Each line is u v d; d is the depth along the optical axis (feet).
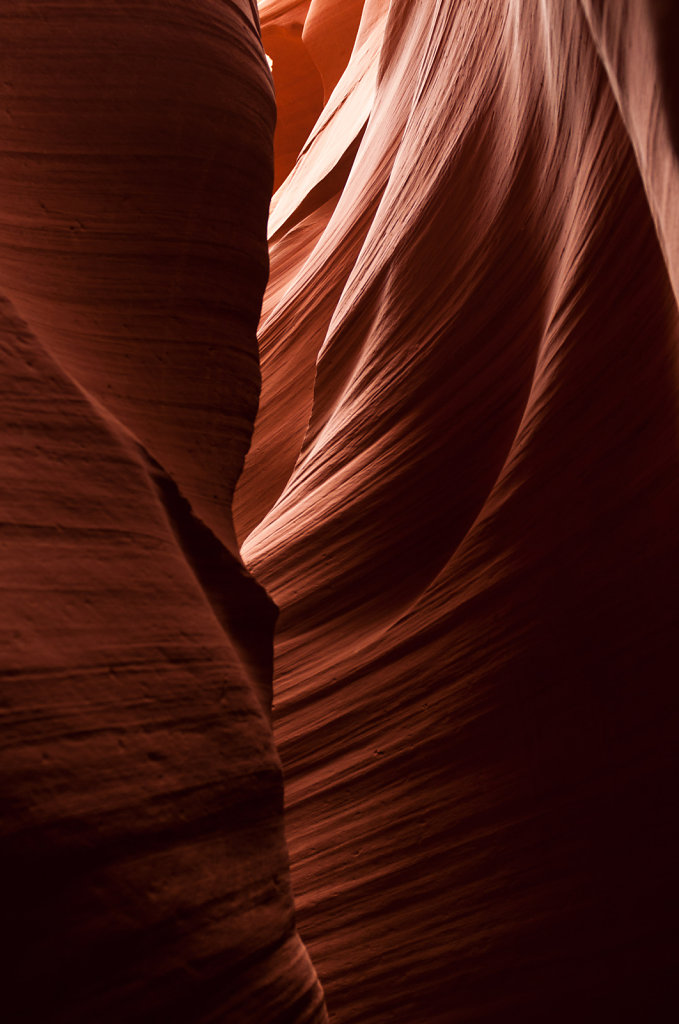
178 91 11.53
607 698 11.95
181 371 10.09
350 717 16.11
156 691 6.28
